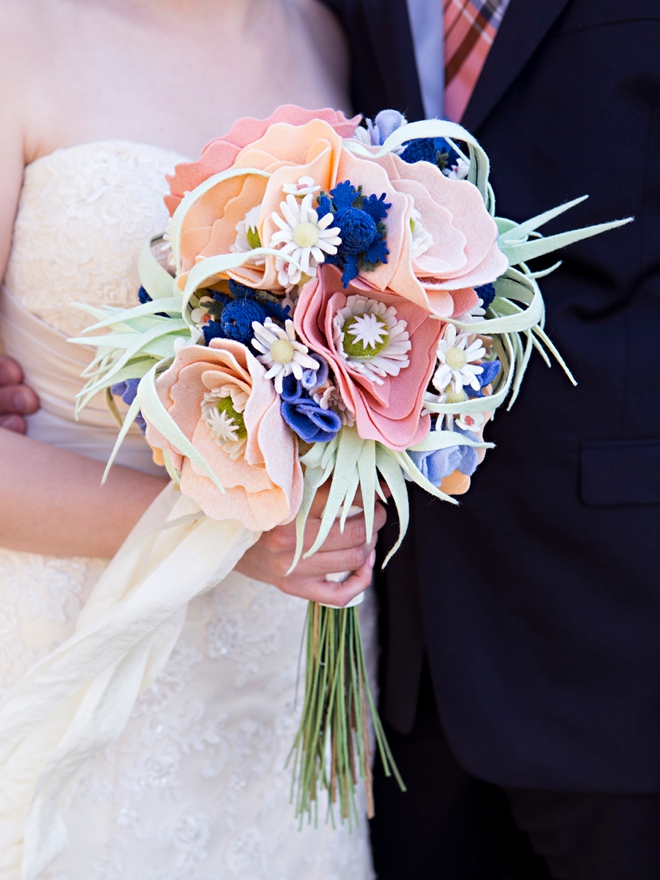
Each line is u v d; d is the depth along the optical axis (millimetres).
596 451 1336
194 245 914
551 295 1345
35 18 1197
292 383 876
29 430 1366
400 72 1417
